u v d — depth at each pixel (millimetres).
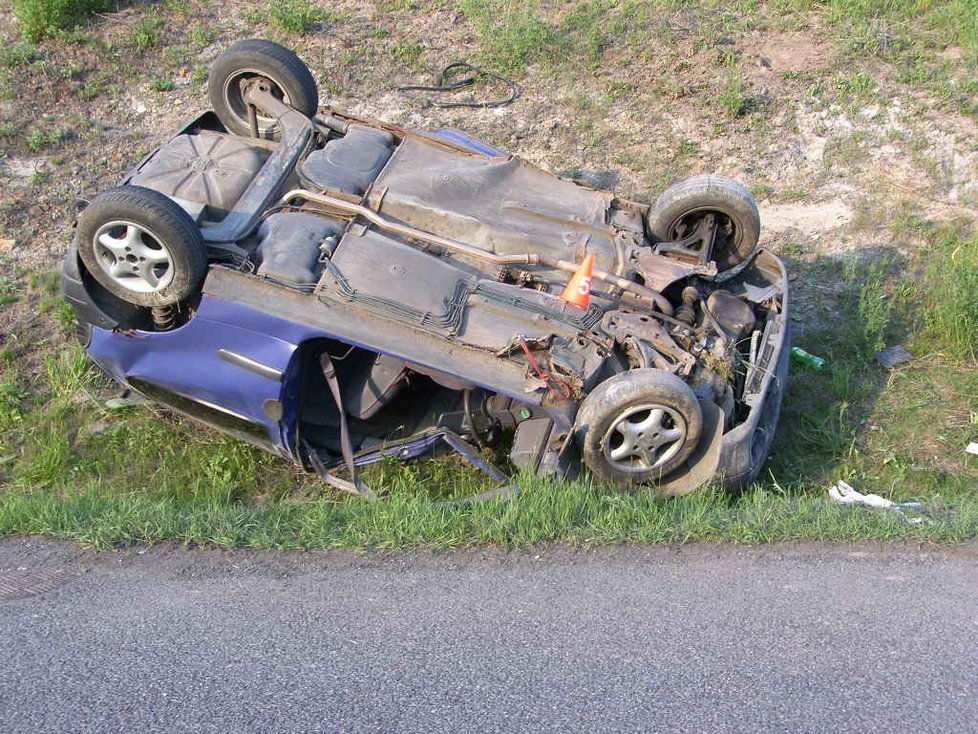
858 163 10266
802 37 11641
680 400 6090
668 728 4645
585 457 6297
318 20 12000
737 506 6465
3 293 8688
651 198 9828
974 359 8242
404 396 7348
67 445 7289
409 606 5500
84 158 10117
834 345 8477
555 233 7070
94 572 5836
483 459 7188
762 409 6605
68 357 8023
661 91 11008
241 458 7242
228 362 6543
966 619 5418
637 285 6633
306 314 6344
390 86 11133
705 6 12125
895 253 9344
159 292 6441
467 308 6430
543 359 6328
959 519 6258
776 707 4781
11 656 5137
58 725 4676
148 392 7066
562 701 4801
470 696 4824
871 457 7352
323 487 7090
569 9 12156
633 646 5184
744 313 7117
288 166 7242
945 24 11680
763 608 5496
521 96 11062
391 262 6523
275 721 4676
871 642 5230
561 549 5992
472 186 7273
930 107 10789
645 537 6043
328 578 5758
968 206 9836
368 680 4938
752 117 10695
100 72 11148
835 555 5973
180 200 6852
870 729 4656
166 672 5008
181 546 6078
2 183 9719
